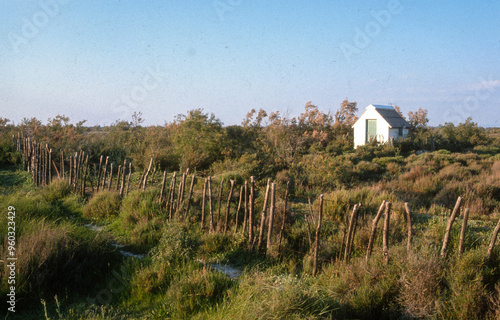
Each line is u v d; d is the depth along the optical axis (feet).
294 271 20.80
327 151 82.07
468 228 24.71
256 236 24.18
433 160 67.46
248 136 86.53
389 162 67.21
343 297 16.46
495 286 14.42
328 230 25.99
